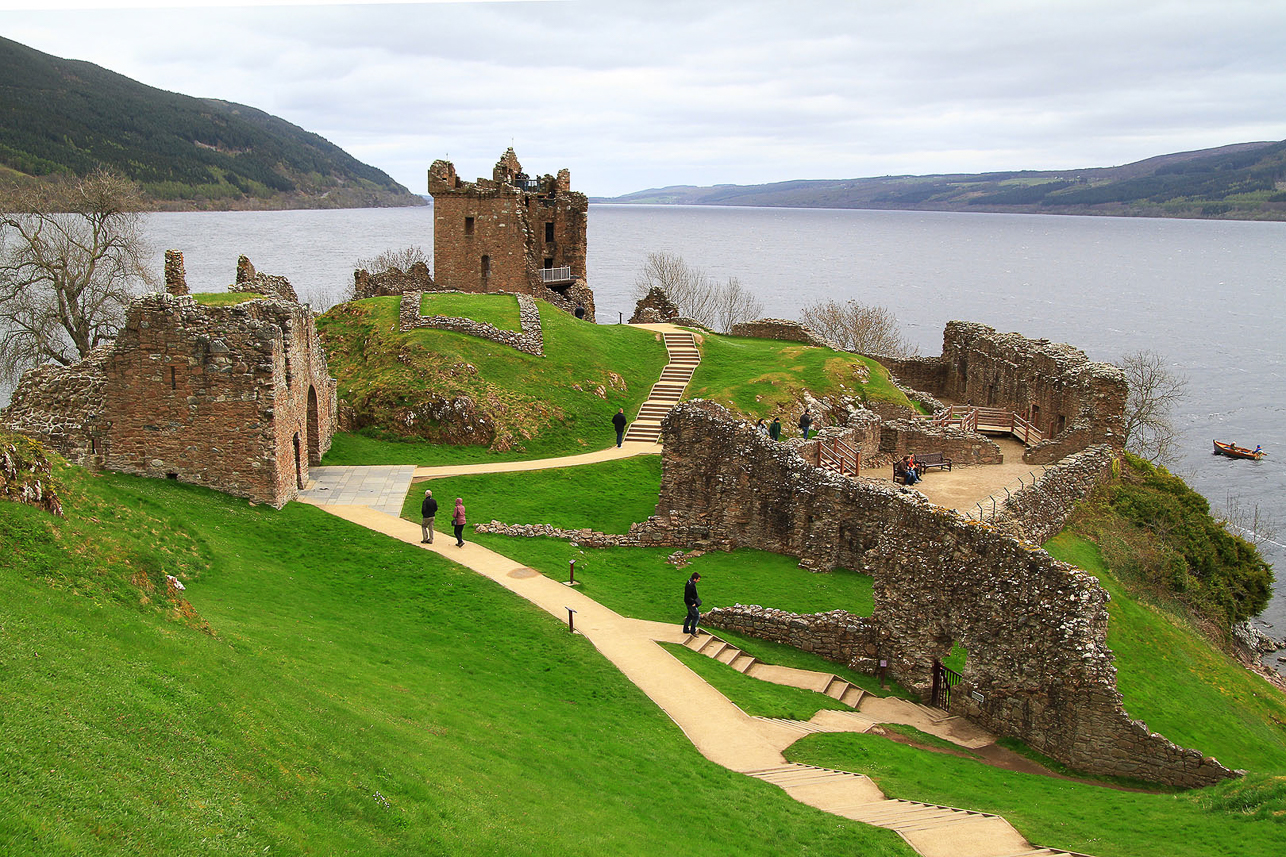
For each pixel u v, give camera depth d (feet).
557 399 192.65
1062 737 85.51
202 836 42.22
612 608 111.86
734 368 217.77
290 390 133.28
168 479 123.65
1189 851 60.59
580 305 296.51
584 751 74.28
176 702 53.06
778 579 124.16
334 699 66.28
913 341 624.18
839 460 153.69
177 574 88.63
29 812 38.27
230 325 120.98
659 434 187.73
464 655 92.58
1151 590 136.98
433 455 172.24
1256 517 278.05
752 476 135.64
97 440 122.72
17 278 250.98
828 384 204.64
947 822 66.03
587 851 55.21
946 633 97.19
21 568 63.77
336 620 93.76
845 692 98.58
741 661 102.89
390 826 50.90
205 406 121.90
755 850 60.75
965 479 157.07
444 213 281.13
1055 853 59.93
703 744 81.76
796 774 76.33
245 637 74.59
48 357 244.22
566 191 305.53
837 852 60.59
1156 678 109.50
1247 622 179.32
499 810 57.72
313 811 49.14
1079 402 172.76
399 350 198.08
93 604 62.03
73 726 45.73
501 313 220.43
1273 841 61.26
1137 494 163.63
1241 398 488.44
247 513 118.93
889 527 103.45
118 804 41.68
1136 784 81.30
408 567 115.14
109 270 238.48
